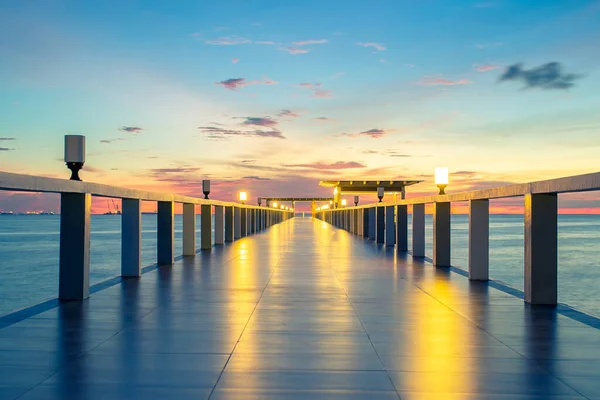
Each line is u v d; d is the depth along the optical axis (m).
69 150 7.95
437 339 5.70
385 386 4.26
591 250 37.84
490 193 9.20
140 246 10.43
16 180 6.12
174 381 4.34
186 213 15.01
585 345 5.50
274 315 6.86
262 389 4.18
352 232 29.03
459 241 45.97
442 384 4.32
